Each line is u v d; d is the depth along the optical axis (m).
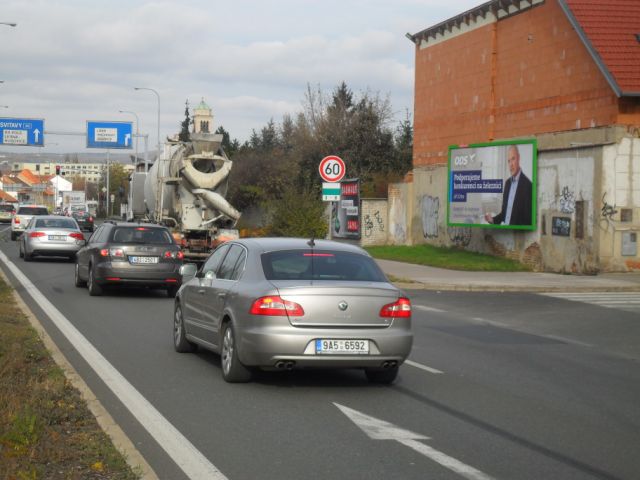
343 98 62.72
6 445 6.15
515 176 29.78
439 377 10.36
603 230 25.72
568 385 10.05
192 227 28.55
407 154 56.62
